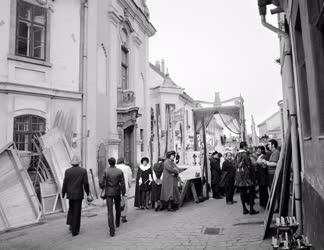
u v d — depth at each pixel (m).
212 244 5.55
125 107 15.03
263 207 8.53
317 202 3.59
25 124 10.66
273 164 8.05
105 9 14.20
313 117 3.70
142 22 18.86
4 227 7.38
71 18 12.31
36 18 11.25
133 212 9.22
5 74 10.25
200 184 10.84
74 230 6.75
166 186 9.05
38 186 9.63
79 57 12.43
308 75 3.82
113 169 7.15
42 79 11.22
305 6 3.60
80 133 12.21
